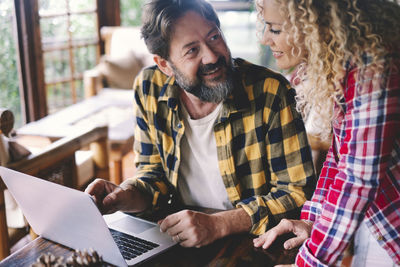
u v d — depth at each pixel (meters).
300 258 0.94
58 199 0.98
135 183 1.33
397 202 0.94
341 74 0.89
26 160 1.76
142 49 4.05
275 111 1.29
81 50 4.42
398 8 0.90
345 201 0.87
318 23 0.89
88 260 0.86
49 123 2.83
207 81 1.23
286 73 2.70
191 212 1.12
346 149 0.90
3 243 1.76
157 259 1.04
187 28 1.18
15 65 3.71
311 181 1.29
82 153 2.49
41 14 3.84
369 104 0.83
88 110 3.25
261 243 1.10
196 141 1.37
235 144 1.33
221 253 1.06
